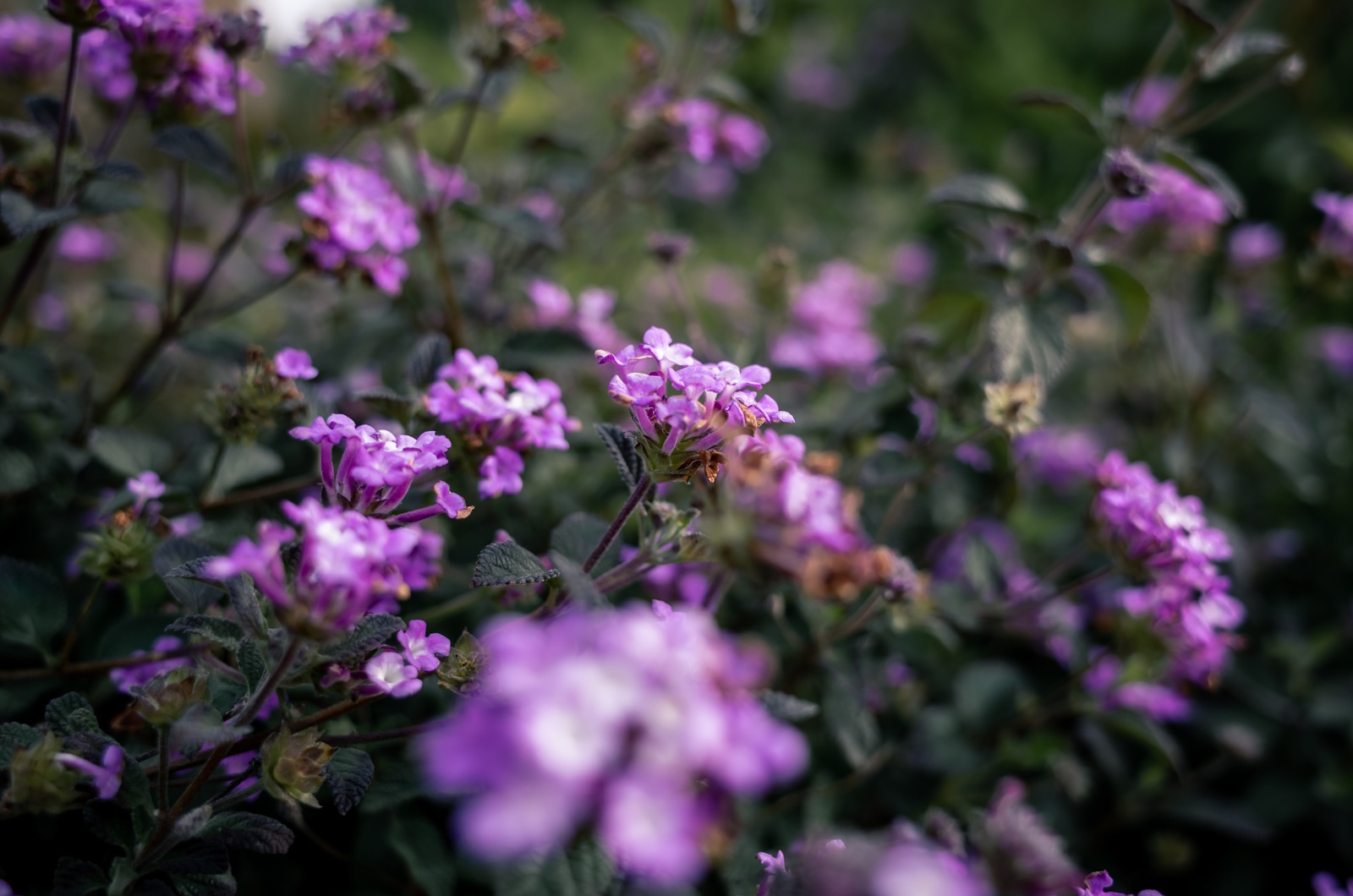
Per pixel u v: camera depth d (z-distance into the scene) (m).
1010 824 0.33
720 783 0.31
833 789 0.43
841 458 0.45
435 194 0.45
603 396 0.47
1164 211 0.53
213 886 0.35
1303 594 0.53
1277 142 0.96
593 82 0.95
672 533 0.36
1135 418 0.62
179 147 0.42
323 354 0.46
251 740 0.36
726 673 0.31
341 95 0.45
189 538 0.37
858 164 1.03
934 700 0.47
